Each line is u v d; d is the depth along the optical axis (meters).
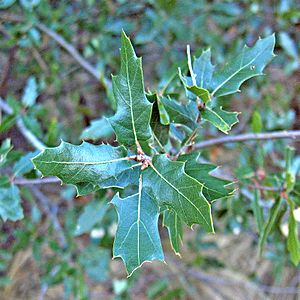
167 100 0.11
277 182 0.16
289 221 0.13
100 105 0.27
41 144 0.18
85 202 0.26
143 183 0.10
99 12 0.24
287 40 0.25
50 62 0.25
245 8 0.27
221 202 0.22
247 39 0.26
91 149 0.09
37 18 0.22
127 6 0.24
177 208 0.09
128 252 0.09
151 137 0.10
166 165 0.09
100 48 0.25
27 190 0.23
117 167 0.10
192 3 0.24
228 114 0.11
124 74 0.10
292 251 0.13
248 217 0.25
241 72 0.12
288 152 0.15
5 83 0.24
